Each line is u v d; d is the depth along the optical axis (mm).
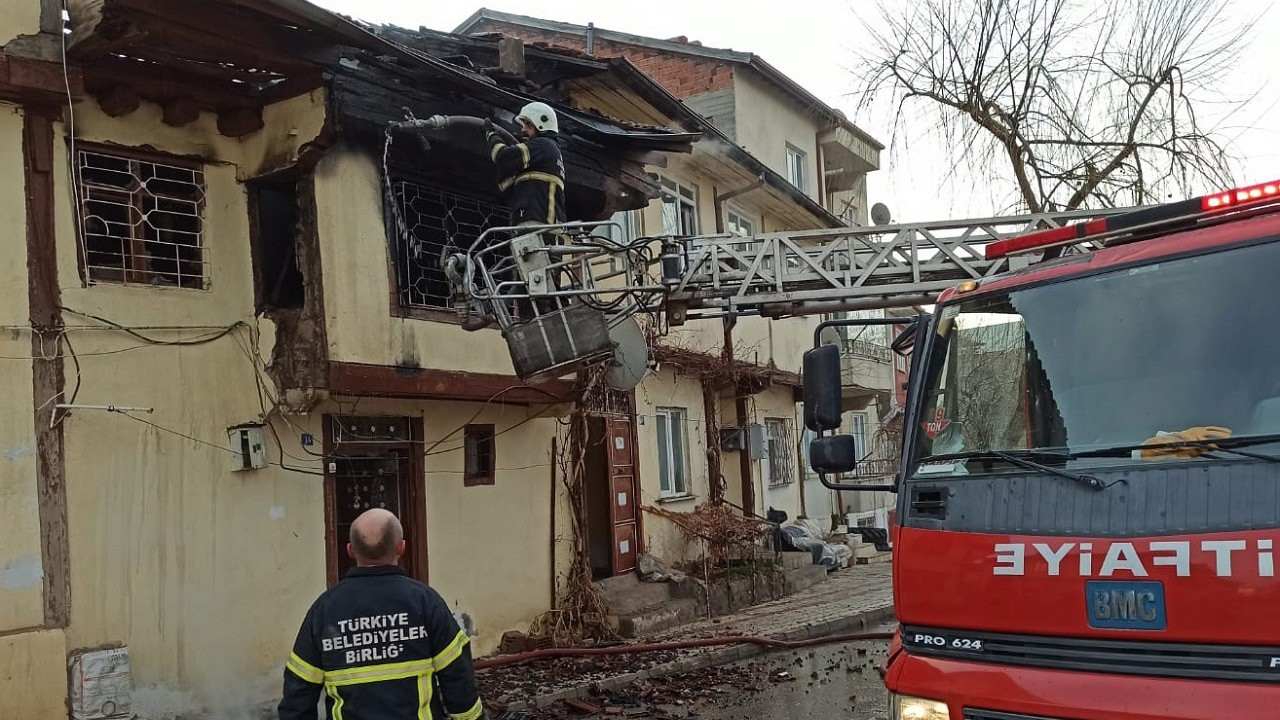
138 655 7961
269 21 7926
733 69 22078
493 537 11414
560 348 7969
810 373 5324
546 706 9086
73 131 7895
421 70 9109
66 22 7707
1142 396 4363
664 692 9578
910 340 5957
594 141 11586
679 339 16406
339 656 4055
